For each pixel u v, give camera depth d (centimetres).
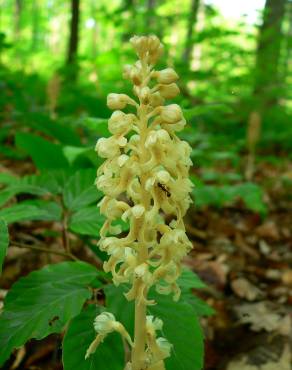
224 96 96
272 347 28
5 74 83
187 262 38
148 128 13
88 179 22
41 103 82
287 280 39
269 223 53
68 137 36
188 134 62
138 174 12
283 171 78
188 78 79
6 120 58
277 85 94
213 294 34
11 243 19
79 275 17
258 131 65
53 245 32
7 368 22
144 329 13
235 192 47
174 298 13
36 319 15
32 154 29
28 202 22
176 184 12
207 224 50
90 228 20
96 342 14
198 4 102
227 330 30
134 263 13
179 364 15
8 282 28
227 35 83
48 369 22
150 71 13
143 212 12
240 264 42
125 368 14
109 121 12
